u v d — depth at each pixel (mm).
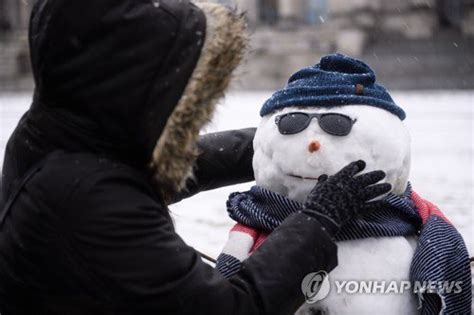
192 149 2592
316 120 3066
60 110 2484
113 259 2348
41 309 2502
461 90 38250
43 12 2447
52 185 2396
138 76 2398
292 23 51188
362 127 3035
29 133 2555
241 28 2627
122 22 2369
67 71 2402
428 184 11383
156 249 2395
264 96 37750
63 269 2377
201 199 9961
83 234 2352
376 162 3047
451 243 3021
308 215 2643
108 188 2393
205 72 2502
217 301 2424
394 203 3074
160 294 2365
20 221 2426
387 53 44469
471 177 12133
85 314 2434
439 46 44344
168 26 2432
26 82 47844
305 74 3293
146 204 2439
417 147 16922
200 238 7281
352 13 47531
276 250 2545
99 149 2467
